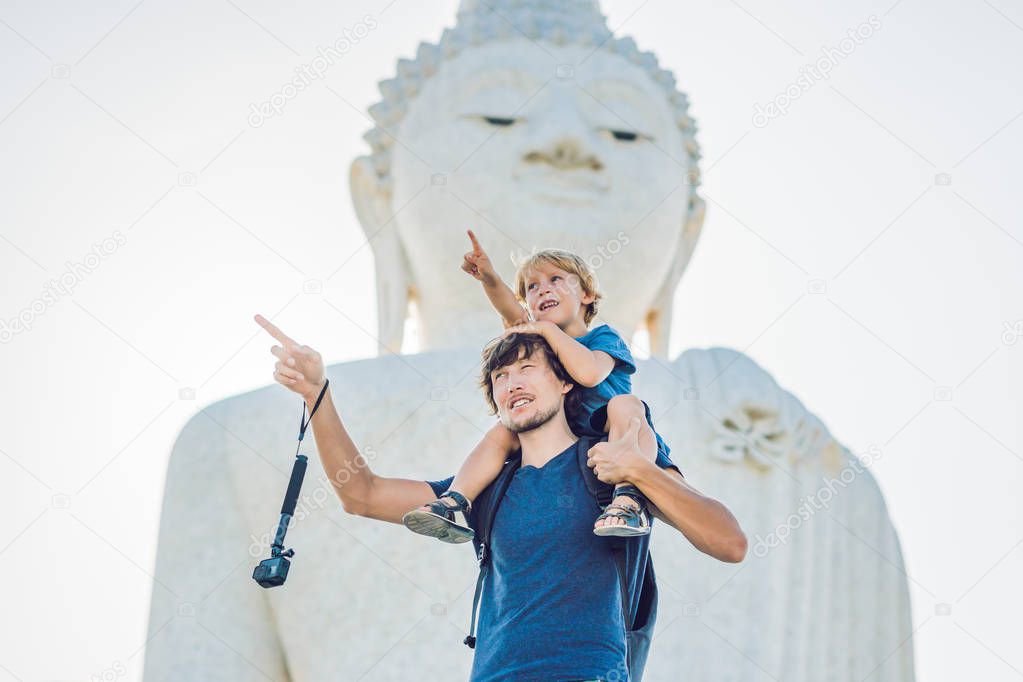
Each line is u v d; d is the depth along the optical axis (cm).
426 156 1798
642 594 822
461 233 1770
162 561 1678
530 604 783
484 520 829
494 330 1780
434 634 1619
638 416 823
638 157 1802
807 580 1689
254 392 1766
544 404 830
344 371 1738
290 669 1653
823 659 1666
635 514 779
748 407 1719
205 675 1623
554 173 1764
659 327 1853
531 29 1833
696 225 1894
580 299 895
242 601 1662
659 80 1872
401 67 1869
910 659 1702
